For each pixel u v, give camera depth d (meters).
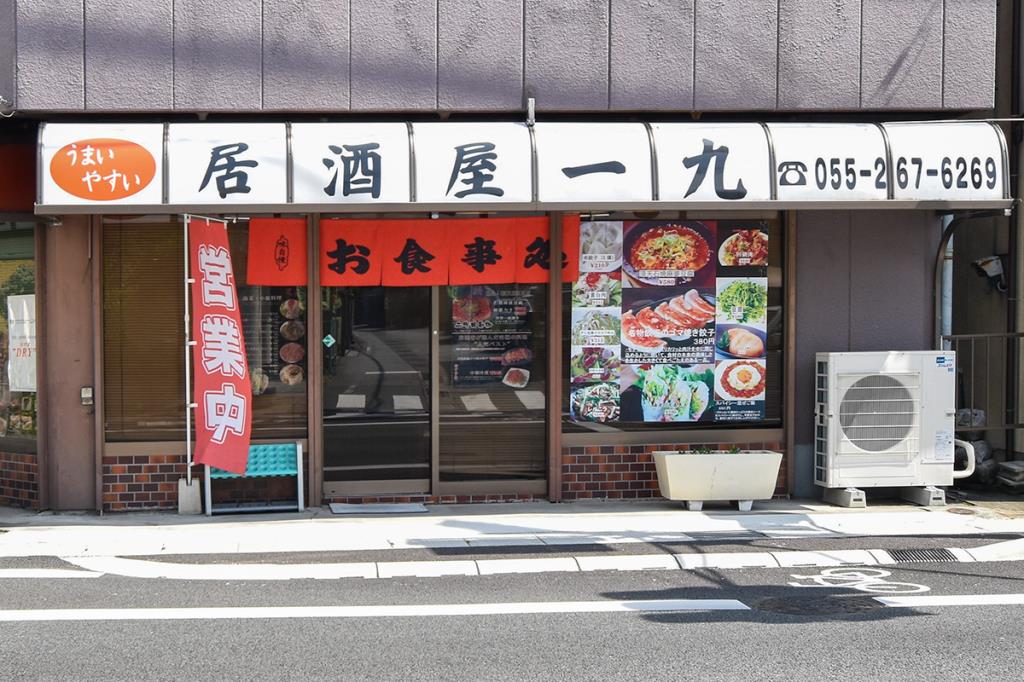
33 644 6.34
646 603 7.32
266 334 10.42
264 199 9.27
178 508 10.13
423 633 6.61
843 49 10.40
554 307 10.62
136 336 10.27
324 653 6.21
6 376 10.73
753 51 10.30
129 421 10.27
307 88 9.91
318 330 10.41
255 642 6.41
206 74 9.80
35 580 7.85
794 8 10.34
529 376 10.77
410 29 9.99
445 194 9.41
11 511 10.35
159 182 9.20
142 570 8.14
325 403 10.53
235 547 8.80
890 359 10.57
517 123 9.87
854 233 10.91
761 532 9.44
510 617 6.96
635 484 10.84
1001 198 10.05
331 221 10.39
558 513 10.17
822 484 10.69
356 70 9.96
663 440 10.85
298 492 10.27
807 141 9.87
